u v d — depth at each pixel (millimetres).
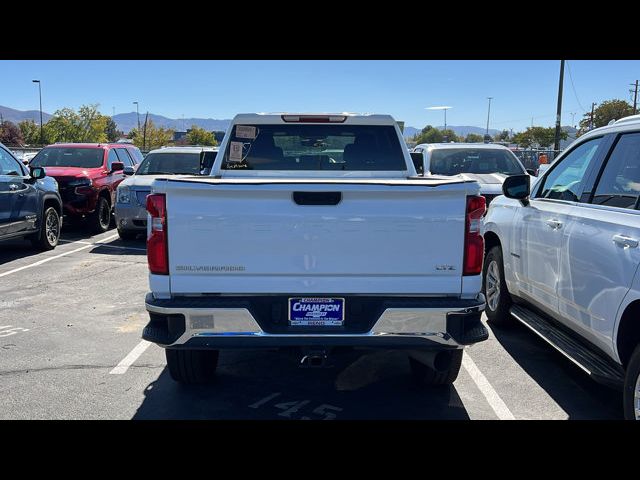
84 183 12562
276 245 3676
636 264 3482
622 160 4086
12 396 4488
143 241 12094
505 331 6203
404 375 4996
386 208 3656
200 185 3619
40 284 8211
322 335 3689
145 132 80812
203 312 3672
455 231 3689
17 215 9750
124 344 5719
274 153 5379
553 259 4688
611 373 3852
